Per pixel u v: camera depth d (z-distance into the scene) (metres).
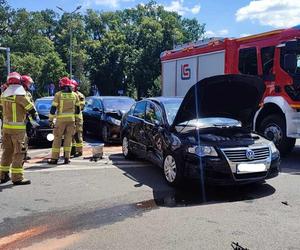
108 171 8.80
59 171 8.84
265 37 10.63
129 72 65.12
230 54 11.84
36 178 8.16
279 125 10.23
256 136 7.38
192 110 7.63
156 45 63.94
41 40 75.44
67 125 9.70
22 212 5.94
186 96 7.29
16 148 7.56
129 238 4.90
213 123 8.12
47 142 13.48
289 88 9.85
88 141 14.08
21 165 7.62
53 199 6.61
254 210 5.95
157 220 5.54
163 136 7.74
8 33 74.94
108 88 66.62
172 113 8.24
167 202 6.40
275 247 4.61
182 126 7.79
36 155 11.09
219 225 5.32
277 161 7.08
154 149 8.27
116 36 66.25
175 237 4.92
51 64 64.75
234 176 6.65
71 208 6.11
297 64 9.73
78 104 10.68
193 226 5.29
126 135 10.12
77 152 10.84
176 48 15.00
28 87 7.95
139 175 8.38
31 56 66.56
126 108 13.96
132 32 68.81
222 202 6.39
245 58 11.35
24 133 7.62
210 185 7.07
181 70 14.38
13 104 7.49
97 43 66.94
